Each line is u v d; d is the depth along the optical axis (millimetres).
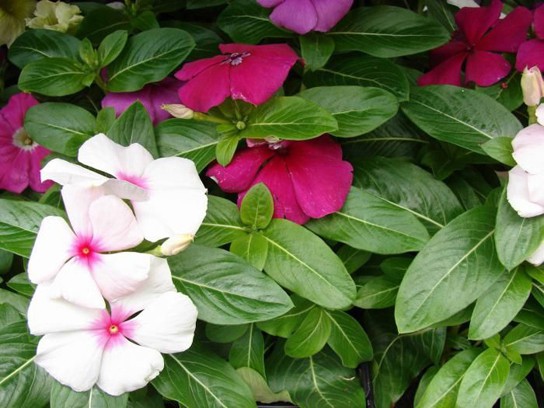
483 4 417
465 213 300
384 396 339
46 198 321
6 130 357
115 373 265
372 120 319
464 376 306
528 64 329
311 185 312
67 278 255
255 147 321
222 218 314
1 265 324
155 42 347
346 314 324
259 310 283
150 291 264
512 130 320
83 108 355
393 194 329
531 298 315
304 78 357
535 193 273
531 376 353
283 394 331
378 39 348
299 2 330
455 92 329
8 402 280
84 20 380
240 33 355
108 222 259
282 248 304
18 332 285
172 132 325
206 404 291
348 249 332
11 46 366
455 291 290
